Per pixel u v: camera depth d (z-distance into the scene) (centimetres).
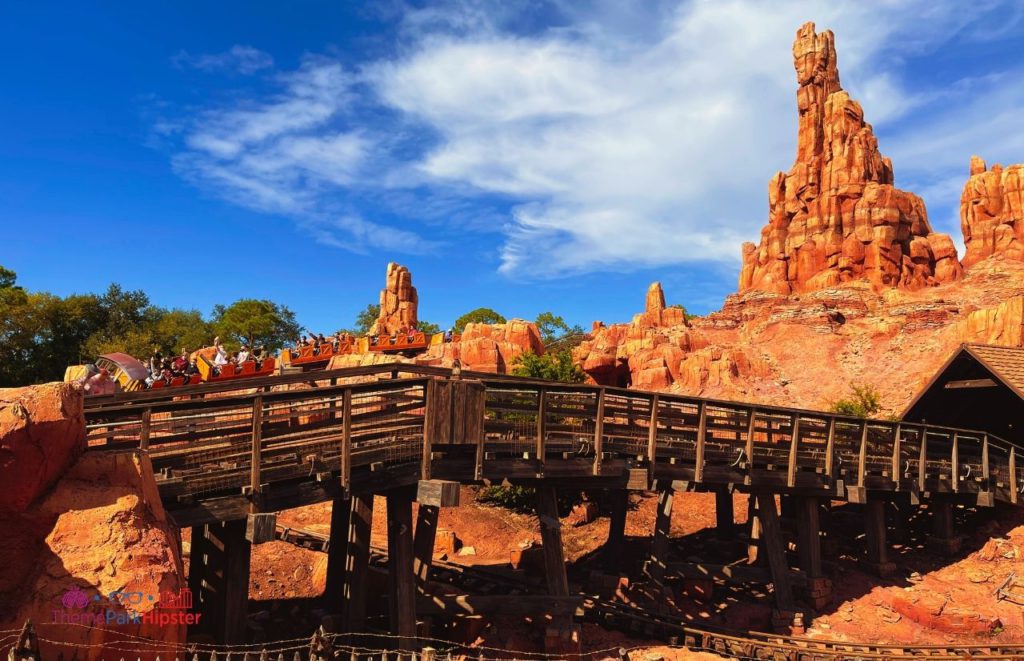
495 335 4162
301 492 1000
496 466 1226
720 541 2141
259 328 7025
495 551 2058
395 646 1127
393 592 1148
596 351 4747
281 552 1747
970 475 2053
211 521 898
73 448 726
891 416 3134
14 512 663
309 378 1212
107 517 704
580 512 2358
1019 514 2195
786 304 4728
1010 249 4612
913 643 1565
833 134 5066
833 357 4159
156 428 901
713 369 4006
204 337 6350
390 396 1179
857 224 4800
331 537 1388
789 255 5109
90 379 1398
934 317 4050
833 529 2319
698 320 5131
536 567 1847
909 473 1931
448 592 1559
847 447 1858
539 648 1409
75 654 624
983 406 2425
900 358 3878
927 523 2306
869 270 4706
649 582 1748
